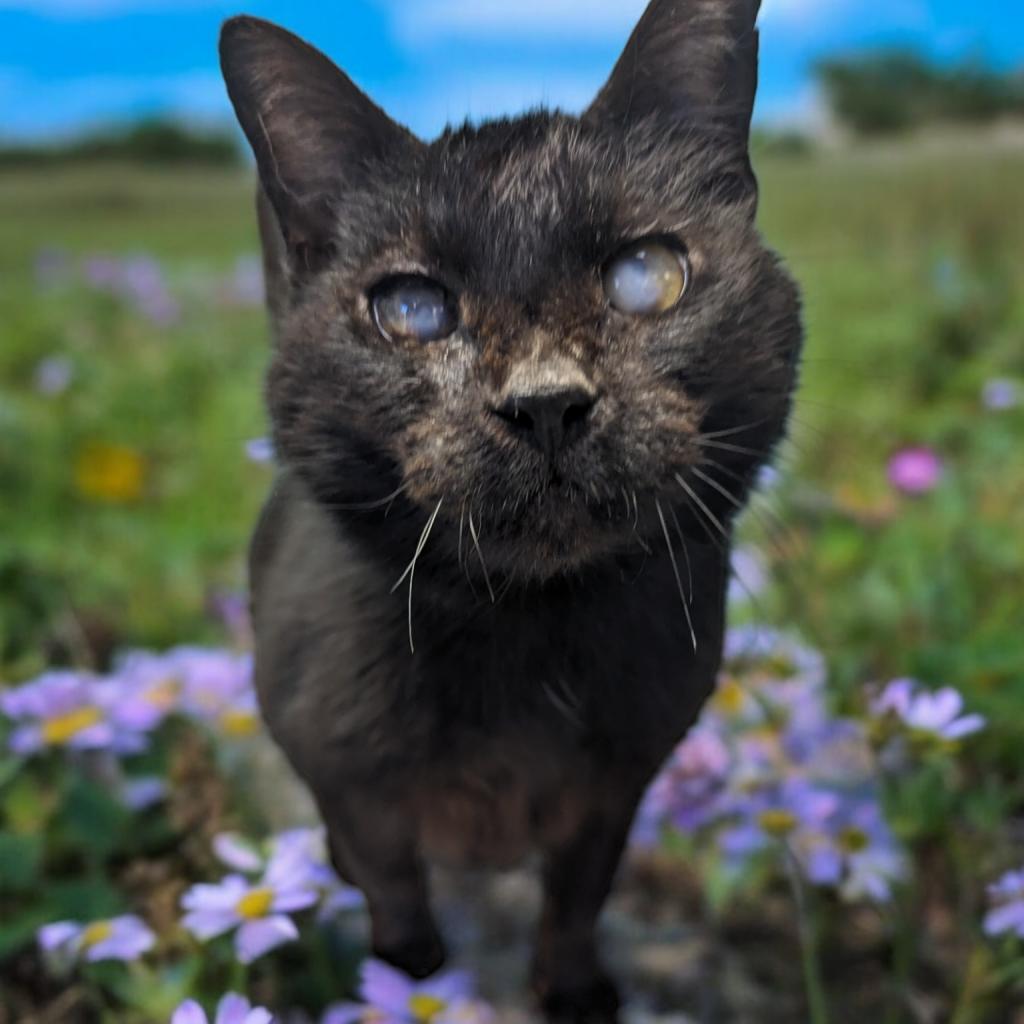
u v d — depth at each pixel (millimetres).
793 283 276
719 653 283
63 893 316
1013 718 367
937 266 917
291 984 313
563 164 263
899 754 338
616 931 359
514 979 341
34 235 1665
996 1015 311
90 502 634
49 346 933
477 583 254
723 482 262
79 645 458
